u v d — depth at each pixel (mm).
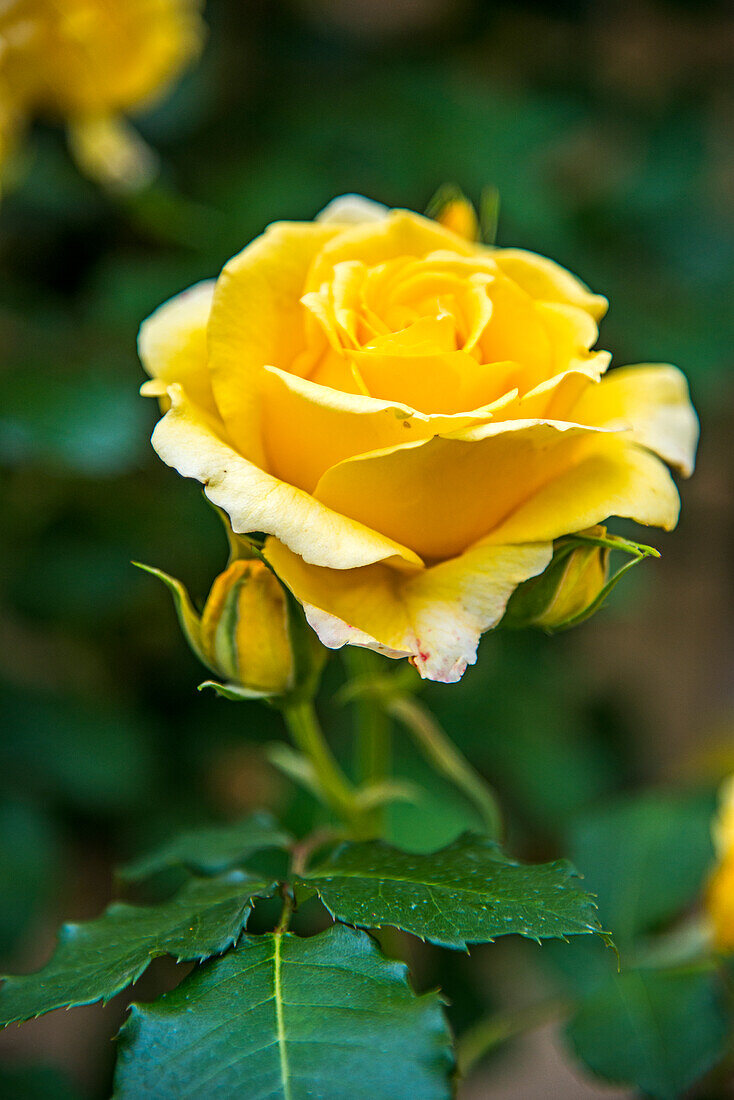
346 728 660
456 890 356
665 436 387
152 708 668
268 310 380
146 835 621
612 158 755
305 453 370
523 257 395
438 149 650
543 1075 951
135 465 599
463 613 361
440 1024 333
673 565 981
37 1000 344
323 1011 337
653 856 471
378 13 736
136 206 618
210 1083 329
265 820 425
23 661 653
